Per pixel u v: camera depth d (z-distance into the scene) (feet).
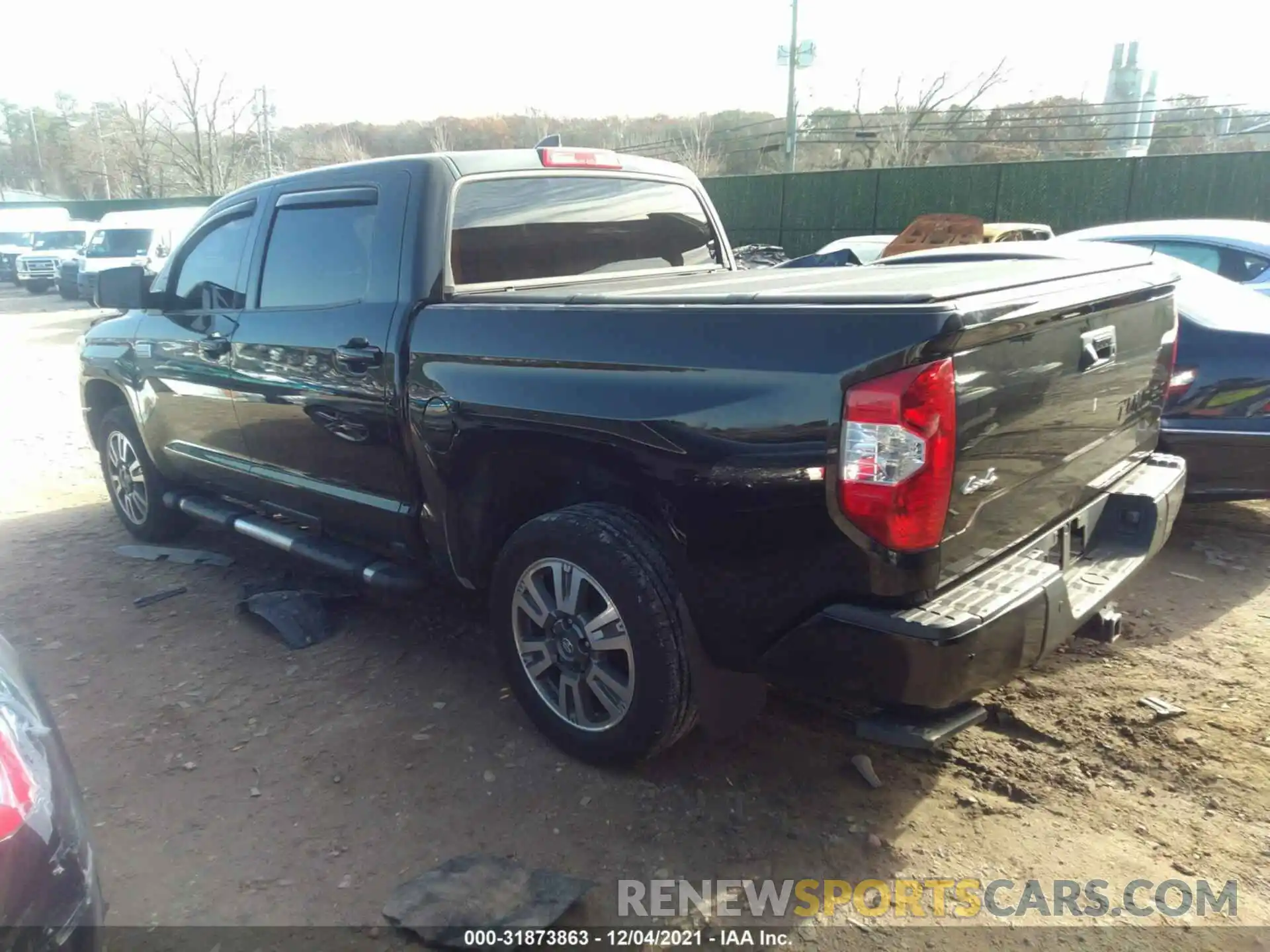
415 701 12.53
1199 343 15.74
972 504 8.54
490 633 14.52
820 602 8.73
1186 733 11.32
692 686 9.88
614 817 10.10
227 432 15.19
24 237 101.45
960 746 11.22
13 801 6.38
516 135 139.64
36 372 42.16
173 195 146.72
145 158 133.08
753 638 9.26
